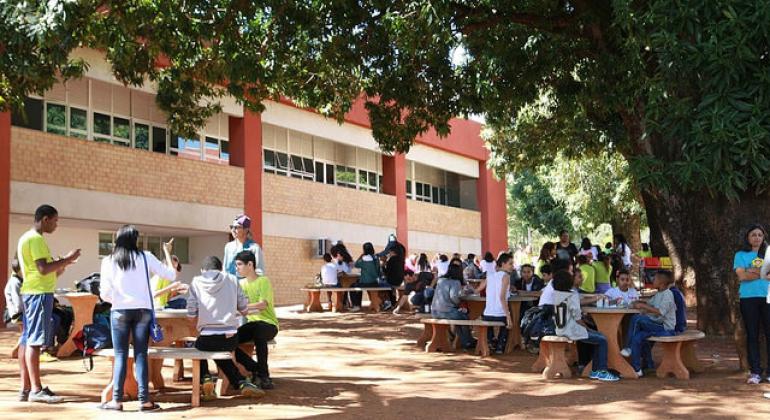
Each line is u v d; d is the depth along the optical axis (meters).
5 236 17.84
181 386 9.09
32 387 7.96
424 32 11.91
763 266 8.67
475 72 15.35
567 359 11.38
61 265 7.96
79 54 20.00
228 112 24.72
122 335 7.52
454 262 13.02
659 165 10.56
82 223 20.84
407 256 32.94
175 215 22.48
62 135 19.48
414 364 11.20
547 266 14.29
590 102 16.98
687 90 9.84
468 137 37.03
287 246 26.78
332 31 13.52
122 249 7.54
